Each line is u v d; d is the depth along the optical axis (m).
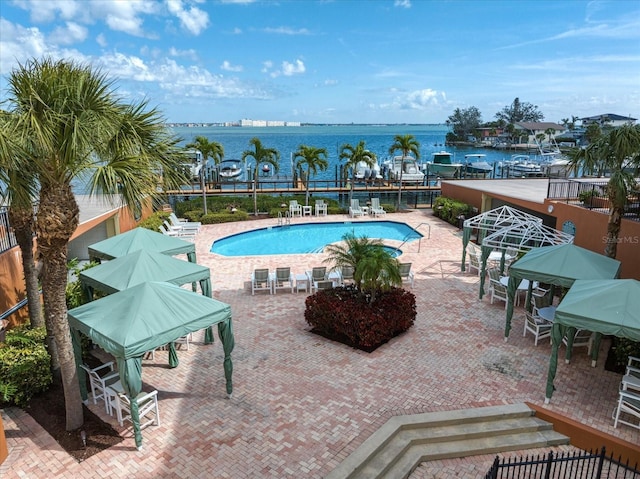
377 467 7.34
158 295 8.23
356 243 12.35
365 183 38.22
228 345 8.84
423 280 16.53
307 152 29.06
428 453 7.87
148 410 8.02
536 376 9.95
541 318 11.93
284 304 14.23
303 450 7.56
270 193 33.81
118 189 7.09
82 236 19.72
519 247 14.10
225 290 15.53
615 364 10.48
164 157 7.99
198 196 32.38
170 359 10.29
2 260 11.14
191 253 13.03
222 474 7.02
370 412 8.61
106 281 9.99
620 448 7.75
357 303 11.82
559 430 8.45
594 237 15.39
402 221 27.56
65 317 7.78
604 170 14.41
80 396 8.30
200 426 8.19
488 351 11.08
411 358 10.70
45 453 7.52
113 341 7.23
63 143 6.83
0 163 6.61
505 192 24.02
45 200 7.25
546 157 58.66
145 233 12.62
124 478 6.95
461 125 132.75
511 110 155.12
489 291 14.88
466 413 8.55
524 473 7.31
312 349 11.17
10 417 8.52
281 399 9.03
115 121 7.18
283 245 23.58
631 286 8.63
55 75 6.73
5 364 8.74
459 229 25.38
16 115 6.57
